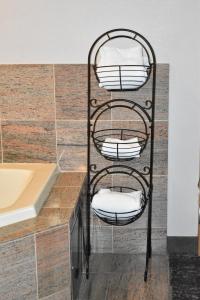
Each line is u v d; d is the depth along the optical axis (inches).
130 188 94.3
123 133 91.8
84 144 93.7
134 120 90.9
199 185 89.7
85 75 90.4
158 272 89.0
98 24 89.1
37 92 91.8
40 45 90.6
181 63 89.5
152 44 89.0
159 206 95.2
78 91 91.1
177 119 92.5
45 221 66.1
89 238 90.2
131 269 90.6
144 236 96.6
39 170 87.4
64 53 90.6
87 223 89.2
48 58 90.9
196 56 89.0
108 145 83.7
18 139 94.6
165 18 87.7
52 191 81.1
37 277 64.1
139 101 90.3
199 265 90.7
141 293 81.3
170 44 88.7
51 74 90.8
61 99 91.7
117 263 93.2
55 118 92.7
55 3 88.8
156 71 88.8
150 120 85.5
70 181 87.7
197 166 94.7
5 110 93.0
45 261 64.7
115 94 90.1
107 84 80.6
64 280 68.1
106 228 96.6
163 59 89.4
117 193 86.1
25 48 90.9
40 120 93.1
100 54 83.1
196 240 97.7
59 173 94.0
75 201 75.5
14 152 95.4
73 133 93.3
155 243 97.3
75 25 89.4
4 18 90.0
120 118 91.2
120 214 83.1
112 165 93.6
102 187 94.9
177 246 98.3
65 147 94.2
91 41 89.8
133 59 79.7
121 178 94.1
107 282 85.4
